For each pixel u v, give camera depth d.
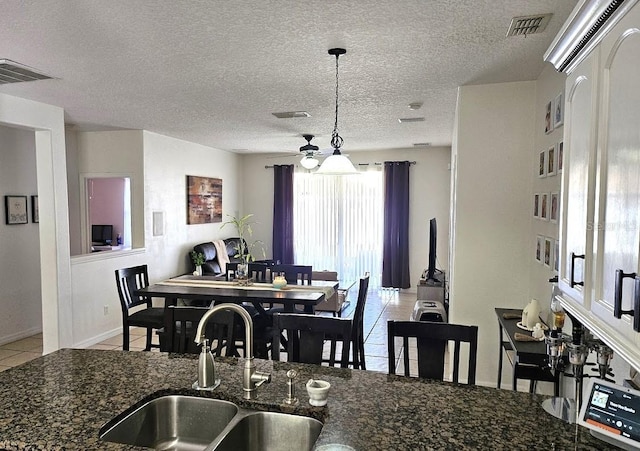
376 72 3.35
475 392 1.70
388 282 8.22
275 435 1.59
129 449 1.28
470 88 3.71
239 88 3.82
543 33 2.59
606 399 1.35
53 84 3.66
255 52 2.90
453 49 2.86
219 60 3.06
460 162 3.76
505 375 3.73
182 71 3.31
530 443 1.32
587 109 1.55
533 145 3.60
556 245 2.89
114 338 5.31
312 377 1.86
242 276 4.59
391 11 2.29
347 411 1.53
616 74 1.29
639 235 1.11
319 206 8.72
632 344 1.13
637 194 1.13
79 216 6.16
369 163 8.40
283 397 1.65
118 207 8.20
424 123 5.44
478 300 3.79
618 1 1.21
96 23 2.42
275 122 5.41
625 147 1.21
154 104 4.42
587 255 1.51
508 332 2.97
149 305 4.55
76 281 4.83
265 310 4.64
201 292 4.15
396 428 1.41
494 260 3.74
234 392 1.69
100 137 6.05
